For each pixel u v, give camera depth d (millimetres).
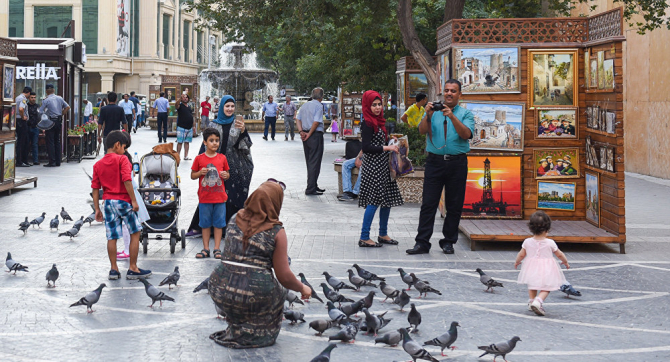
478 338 5953
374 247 9922
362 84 27641
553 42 10797
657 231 11414
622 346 5770
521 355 5527
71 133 21578
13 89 14977
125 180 7801
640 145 21781
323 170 20391
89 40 61281
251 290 5461
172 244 9312
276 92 49219
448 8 16156
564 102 10812
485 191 10867
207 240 9172
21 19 60281
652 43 20812
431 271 8484
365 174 9906
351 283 7355
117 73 64375
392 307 6914
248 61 41969
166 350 5535
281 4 18812
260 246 5484
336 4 17922
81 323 6234
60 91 21578
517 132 10727
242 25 19438
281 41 20188
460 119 9492
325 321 5797
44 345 5629
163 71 67938
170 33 70062
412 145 14703
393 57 26406
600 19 10141
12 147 14883
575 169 10844
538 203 10875
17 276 7973
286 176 18656
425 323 6391
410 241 10398
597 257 9391
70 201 13891
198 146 28859
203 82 42125
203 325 6211
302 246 9914
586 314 6715
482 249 9852
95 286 7586
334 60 27703
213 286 5574
